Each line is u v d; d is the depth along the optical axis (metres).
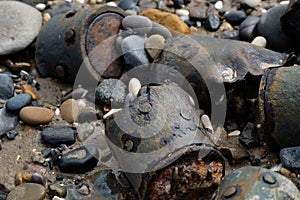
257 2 1.18
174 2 1.18
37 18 1.11
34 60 1.09
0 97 1.02
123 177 0.91
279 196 0.82
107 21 1.05
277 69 0.94
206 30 1.15
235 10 1.18
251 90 0.98
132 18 1.06
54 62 1.05
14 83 1.05
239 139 0.97
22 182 0.92
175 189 0.85
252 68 0.96
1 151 0.96
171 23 1.12
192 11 1.17
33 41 1.09
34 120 0.99
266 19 1.09
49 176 0.94
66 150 0.96
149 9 1.15
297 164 0.91
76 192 0.92
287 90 0.92
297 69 0.93
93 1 1.19
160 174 0.84
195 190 0.86
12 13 1.10
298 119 0.91
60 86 1.06
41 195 0.90
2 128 0.98
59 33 1.05
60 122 1.00
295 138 0.92
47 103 1.03
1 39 1.07
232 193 0.83
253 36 1.10
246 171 0.85
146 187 0.85
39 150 0.96
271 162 0.94
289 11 1.03
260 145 0.96
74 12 1.07
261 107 0.93
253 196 0.82
